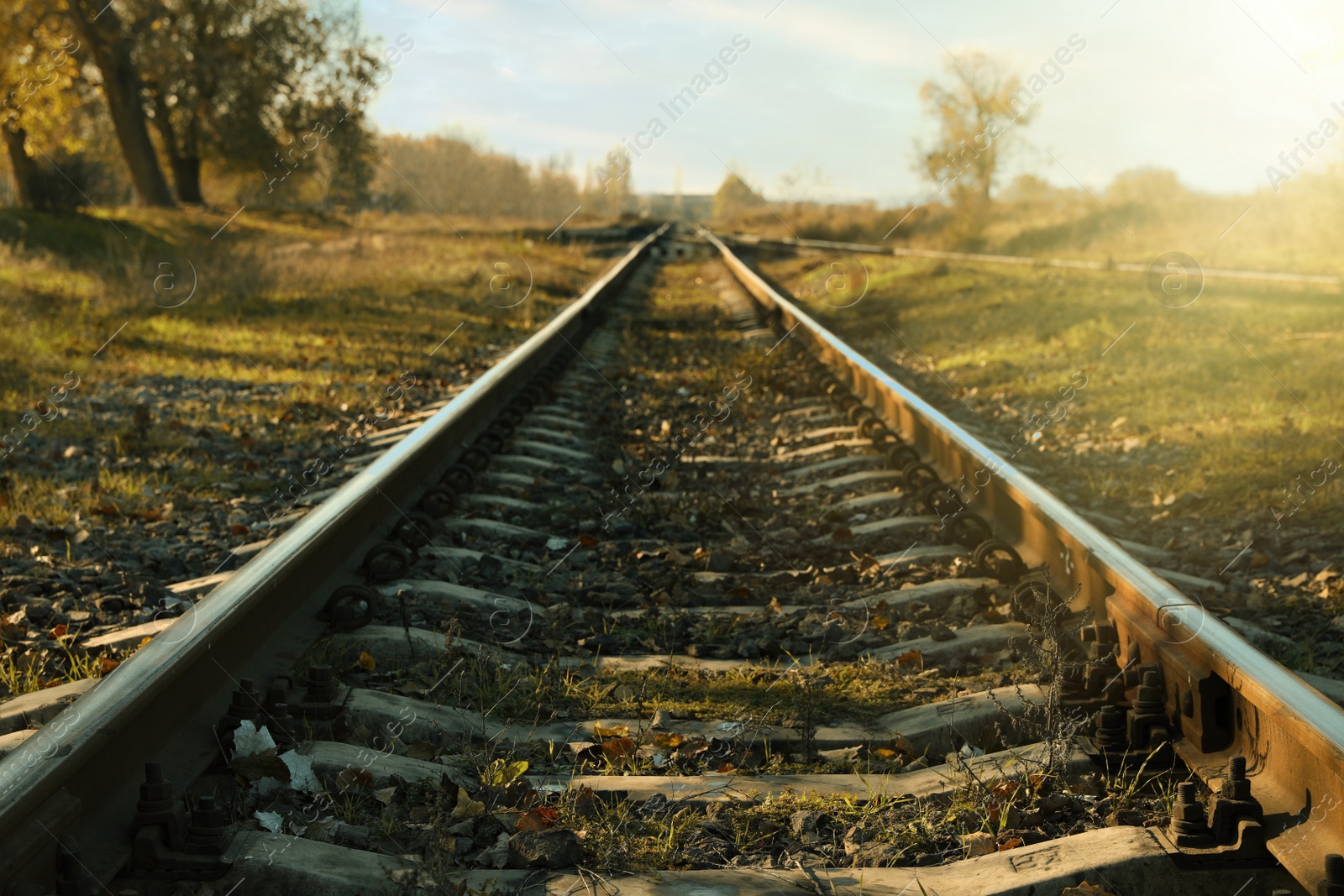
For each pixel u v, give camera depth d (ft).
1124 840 8.52
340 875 8.11
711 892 8.29
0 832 6.96
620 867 8.75
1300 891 7.98
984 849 9.08
